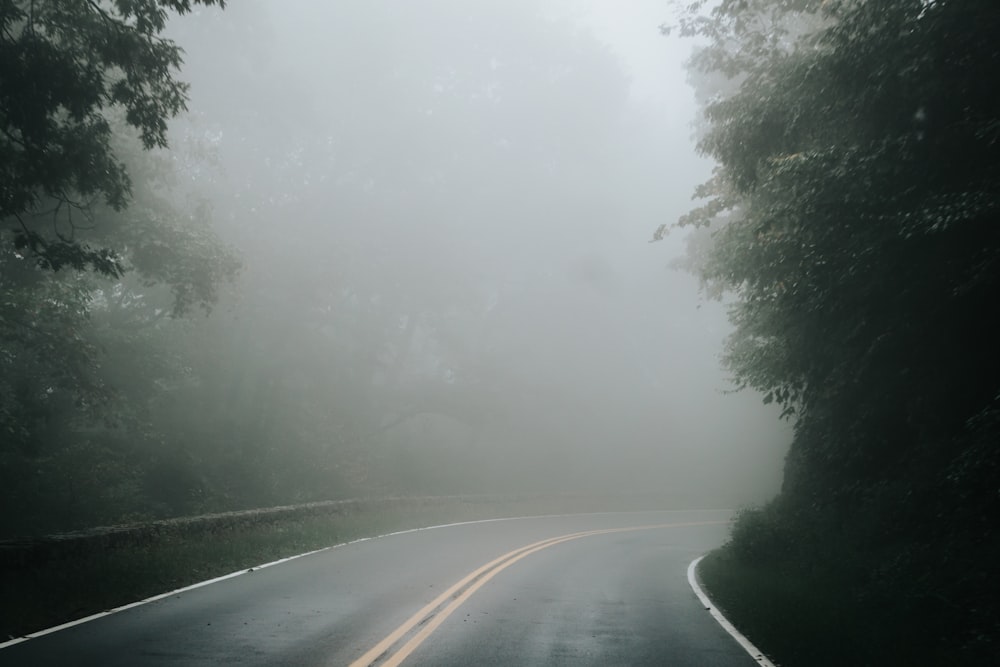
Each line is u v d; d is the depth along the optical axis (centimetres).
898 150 1044
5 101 1207
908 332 1215
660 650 852
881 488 1480
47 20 1221
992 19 912
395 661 743
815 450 1881
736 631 988
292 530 1862
